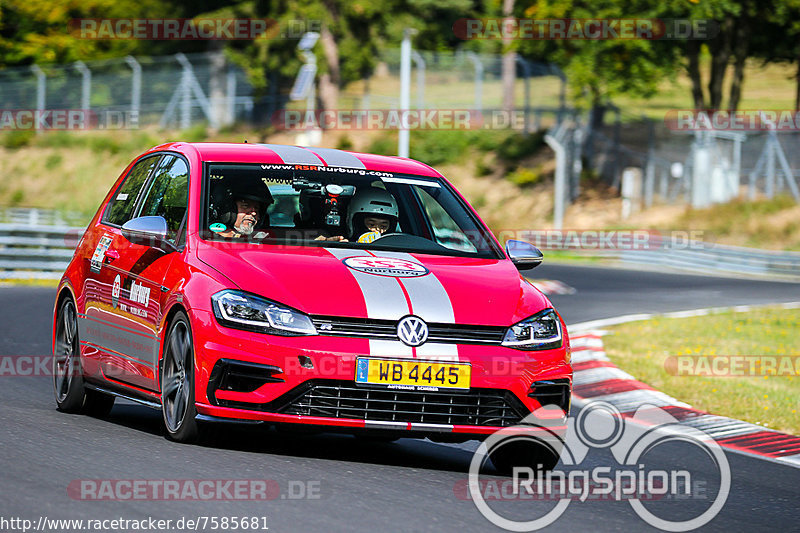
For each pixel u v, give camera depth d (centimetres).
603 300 7462
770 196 13075
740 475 2539
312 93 17475
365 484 1936
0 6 19675
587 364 4509
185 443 2173
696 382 4159
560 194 13975
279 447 2297
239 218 2364
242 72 18162
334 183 2525
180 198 2442
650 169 14012
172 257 2295
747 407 3666
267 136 17638
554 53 14138
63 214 12456
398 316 2081
